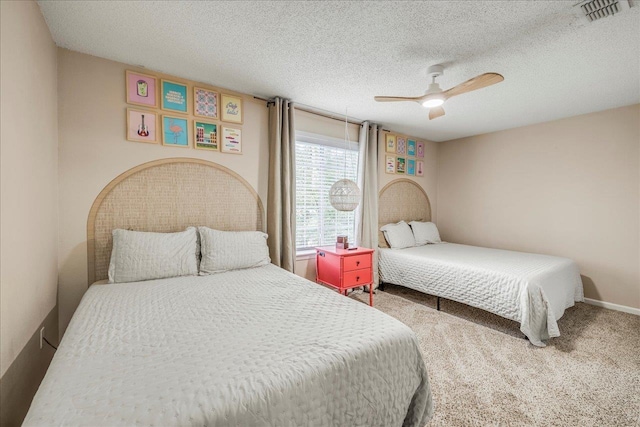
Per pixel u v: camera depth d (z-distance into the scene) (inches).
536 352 88.0
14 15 49.9
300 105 125.5
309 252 133.7
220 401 32.0
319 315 56.6
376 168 153.4
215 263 89.4
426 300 136.2
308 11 64.2
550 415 61.9
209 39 75.4
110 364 38.7
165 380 35.0
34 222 59.4
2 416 45.3
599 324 108.9
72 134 80.3
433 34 72.7
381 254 149.9
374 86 105.1
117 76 87.0
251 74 95.5
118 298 64.9
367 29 70.7
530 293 93.3
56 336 76.3
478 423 59.7
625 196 122.8
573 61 85.2
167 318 54.5
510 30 70.6
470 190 179.0
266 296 67.9
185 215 98.5
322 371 39.4
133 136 89.1
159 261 81.4
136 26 69.9
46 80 68.2
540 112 131.3
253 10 64.1
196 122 100.7
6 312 46.4
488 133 169.9
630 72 91.7
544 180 146.8
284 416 34.9
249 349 42.9
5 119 46.2
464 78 97.3
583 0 59.9
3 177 45.4
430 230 173.8
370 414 43.6
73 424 28.2
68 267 80.0
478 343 93.8
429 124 153.6
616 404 65.2
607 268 127.6
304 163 134.3
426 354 87.0
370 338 47.2
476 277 107.7
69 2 61.2
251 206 113.6
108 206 85.4
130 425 28.3
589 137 132.2
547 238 145.9
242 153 111.3
